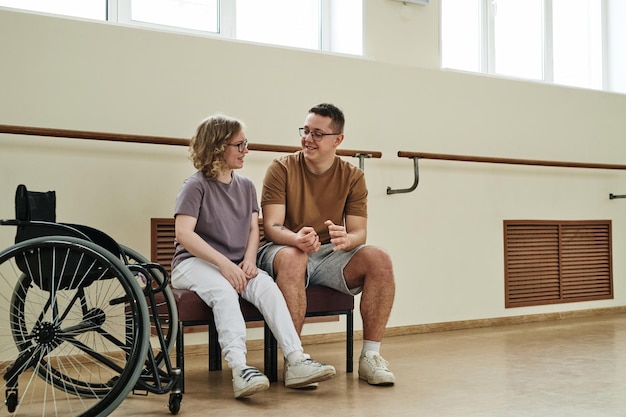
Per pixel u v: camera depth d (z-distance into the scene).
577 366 2.49
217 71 2.90
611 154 4.12
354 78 3.25
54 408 1.89
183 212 2.10
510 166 3.73
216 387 2.17
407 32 3.53
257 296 2.08
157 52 2.78
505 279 3.69
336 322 3.15
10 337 2.41
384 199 3.31
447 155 3.34
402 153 3.24
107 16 2.95
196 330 2.82
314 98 3.14
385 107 3.33
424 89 3.45
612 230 4.12
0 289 2.42
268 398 1.99
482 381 2.23
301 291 2.16
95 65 2.65
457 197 3.54
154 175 2.74
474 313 3.57
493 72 4.00
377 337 2.25
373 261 2.23
